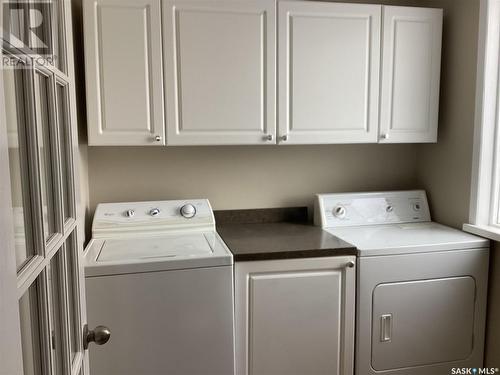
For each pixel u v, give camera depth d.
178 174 2.46
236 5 2.09
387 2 2.57
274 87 2.18
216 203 2.53
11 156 0.64
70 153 1.02
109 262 1.71
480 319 2.18
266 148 2.56
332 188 2.67
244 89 2.15
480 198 2.22
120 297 1.71
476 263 2.14
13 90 0.64
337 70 2.23
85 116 2.21
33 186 0.70
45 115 0.83
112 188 2.39
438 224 2.49
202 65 2.09
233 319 1.83
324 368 2.03
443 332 2.13
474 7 2.19
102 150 2.36
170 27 2.04
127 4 1.99
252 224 2.54
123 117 2.04
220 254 1.82
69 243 1.02
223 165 2.51
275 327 1.96
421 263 2.06
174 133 2.10
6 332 0.51
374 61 2.27
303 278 1.96
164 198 2.46
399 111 2.34
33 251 0.71
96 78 2.00
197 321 1.79
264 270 1.92
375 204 2.53
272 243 2.07
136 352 1.74
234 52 2.11
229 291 1.82
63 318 0.90
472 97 2.22
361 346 2.03
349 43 2.23
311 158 2.62
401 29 2.29
